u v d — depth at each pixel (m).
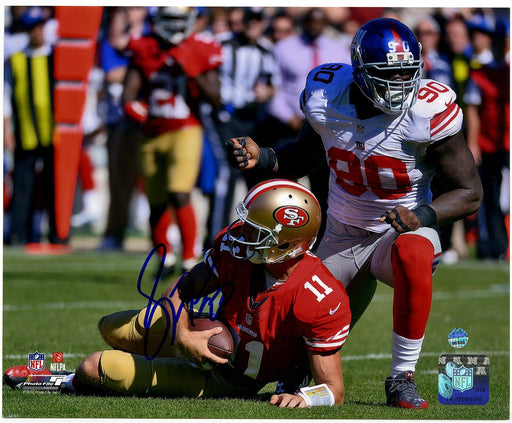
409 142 13.91
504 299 28.58
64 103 38.97
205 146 35.56
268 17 38.78
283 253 13.12
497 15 37.62
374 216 14.73
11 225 40.88
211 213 36.34
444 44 36.47
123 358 14.05
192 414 12.87
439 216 13.67
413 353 14.09
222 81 34.56
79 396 14.30
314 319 13.07
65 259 37.41
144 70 29.48
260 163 15.00
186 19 29.12
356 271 15.20
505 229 38.47
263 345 13.50
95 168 44.62
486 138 36.69
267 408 13.23
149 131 29.62
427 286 13.65
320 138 15.12
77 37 38.69
